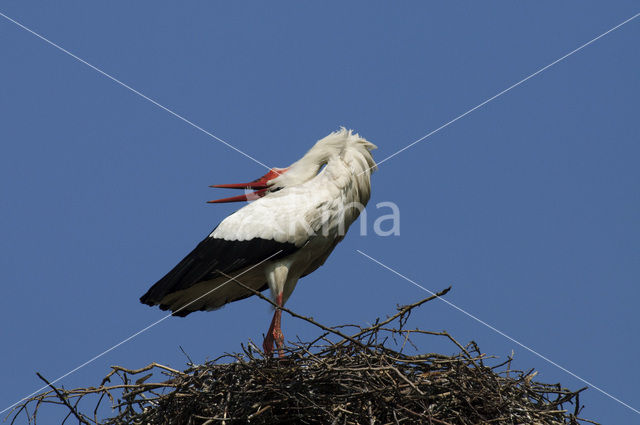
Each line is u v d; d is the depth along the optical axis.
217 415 10.12
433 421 9.81
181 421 10.45
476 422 10.34
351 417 10.07
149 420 10.60
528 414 10.50
